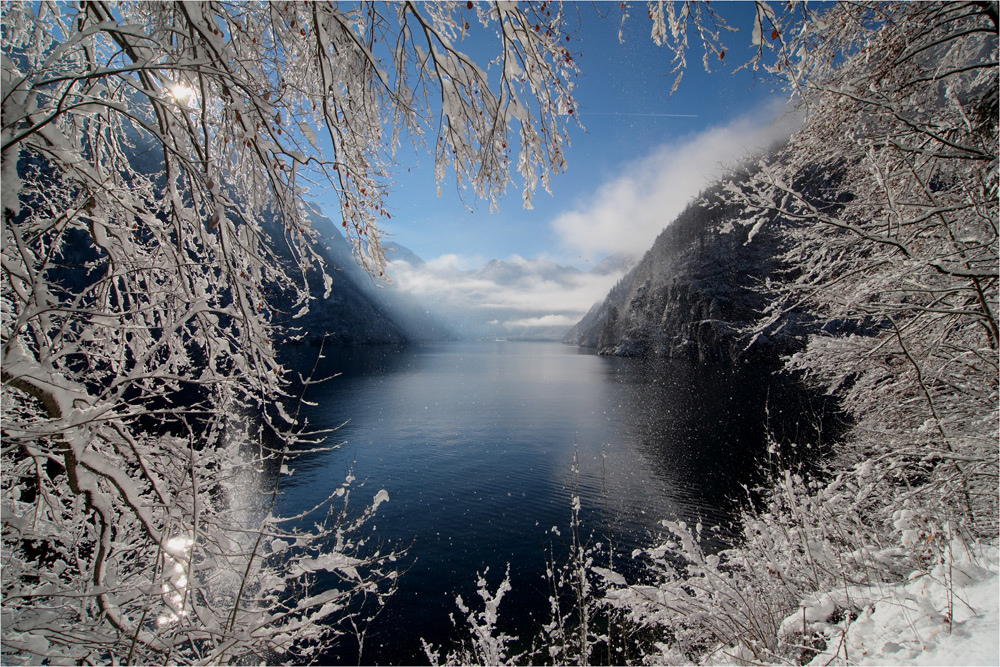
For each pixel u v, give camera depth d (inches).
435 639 441.7
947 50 182.9
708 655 135.9
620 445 1264.8
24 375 64.6
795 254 185.8
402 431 1475.1
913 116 179.9
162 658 80.0
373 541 671.8
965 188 142.1
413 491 911.7
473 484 961.5
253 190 104.4
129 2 89.0
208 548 91.1
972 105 169.5
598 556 598.9
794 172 193.8
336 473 1031.6
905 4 159.0
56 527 98.8
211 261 99.7
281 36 90.9
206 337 98.0
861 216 185.3
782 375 2212.1
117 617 73.7
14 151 64.5
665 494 870.4
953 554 104.3
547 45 92.0
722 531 631.2
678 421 1512.1
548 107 103.7
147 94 65.2
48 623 73.7
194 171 71.9
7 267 65.8
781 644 107.3
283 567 102.0
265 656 91.3
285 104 82.1
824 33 163.9
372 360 3944.4
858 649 83.9
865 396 202.1
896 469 141.2
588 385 2600.9
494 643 215.8
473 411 1835.6
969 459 112.6
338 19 84.4
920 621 81.9
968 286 126.4
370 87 104.4
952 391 173.2
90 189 83.7
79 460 67.6
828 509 148.6
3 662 64.2
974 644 68.1
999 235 123.4
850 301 138.6
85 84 90.4
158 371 73.9
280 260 98.2
